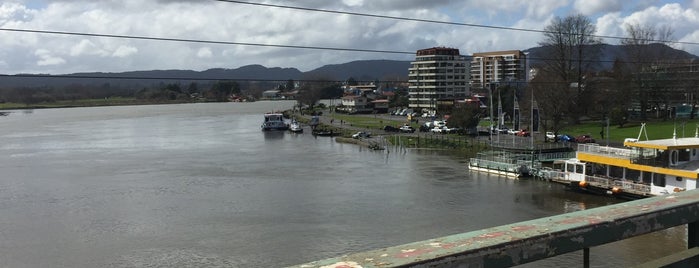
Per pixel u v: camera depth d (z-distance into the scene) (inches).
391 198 1908.2
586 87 3799.2
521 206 1774.1
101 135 4790.8
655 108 4237.2
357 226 1536.7
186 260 1256.2
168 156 3201.3
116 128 5669.3
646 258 1148.5
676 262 159.6
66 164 2856.8
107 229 1520.7
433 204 1804.9
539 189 2052.2
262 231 1491.1
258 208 1769.2
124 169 2657.5
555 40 3850.9
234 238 1425.9
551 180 2164.1
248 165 2802.7
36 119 7795.3
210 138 4478.3
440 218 1620.3
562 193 1972.2
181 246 1360.7
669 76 3801.7
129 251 1323.8
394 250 124.4
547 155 2640.3
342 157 3154.5
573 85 3737.7
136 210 1748.3
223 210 1743.4
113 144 3966.5
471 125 4010.8
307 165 2802.7
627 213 152.2
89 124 6407.5
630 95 3836.1
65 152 3452.3
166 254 1299.2
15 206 1818.4
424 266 116.0
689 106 4106.8
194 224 1569.9
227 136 4690.0
